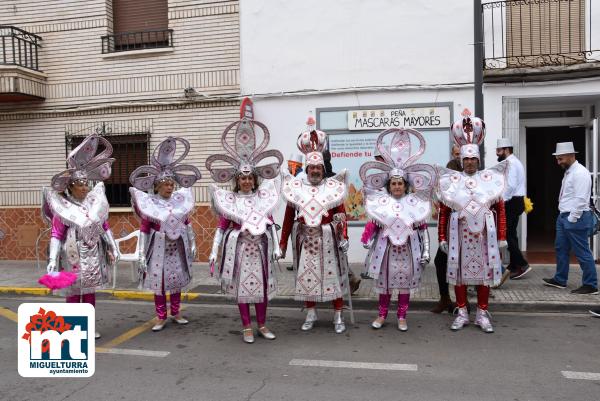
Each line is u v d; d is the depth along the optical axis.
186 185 6.17
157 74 10.64
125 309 7.26
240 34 10.11
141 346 5.48
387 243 5.80
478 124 5.81
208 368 4.77
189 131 10.45
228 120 10.25
